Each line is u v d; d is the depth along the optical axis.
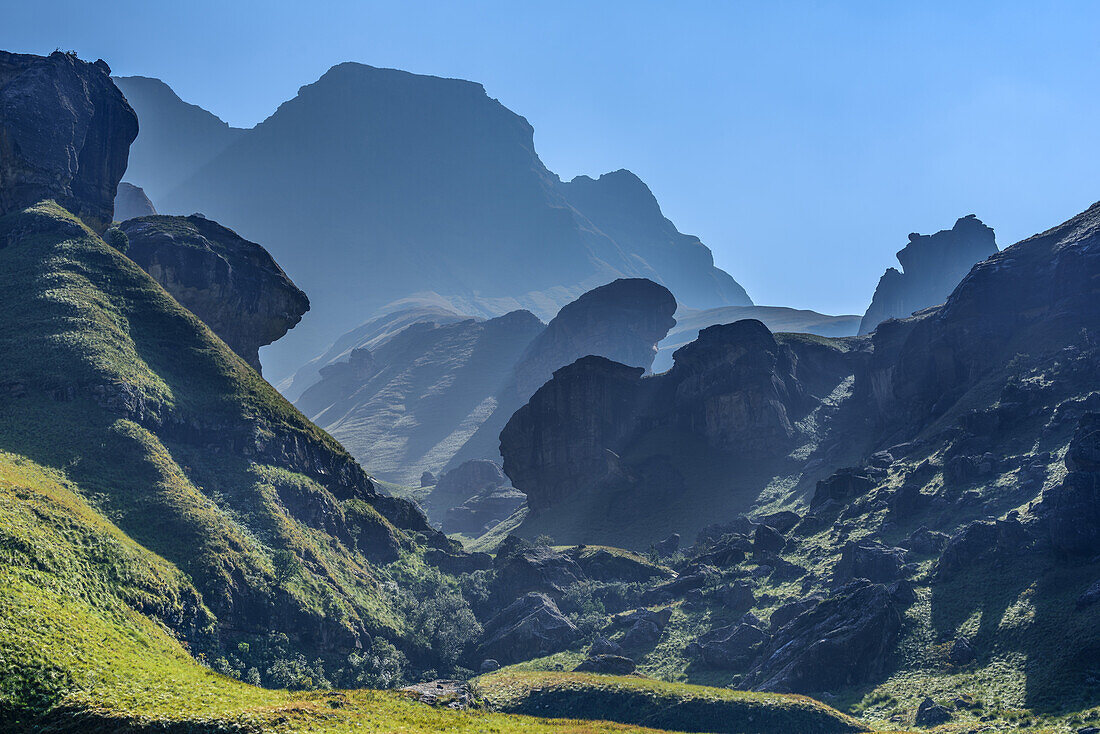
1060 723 113.81
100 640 109.94
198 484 180.62
